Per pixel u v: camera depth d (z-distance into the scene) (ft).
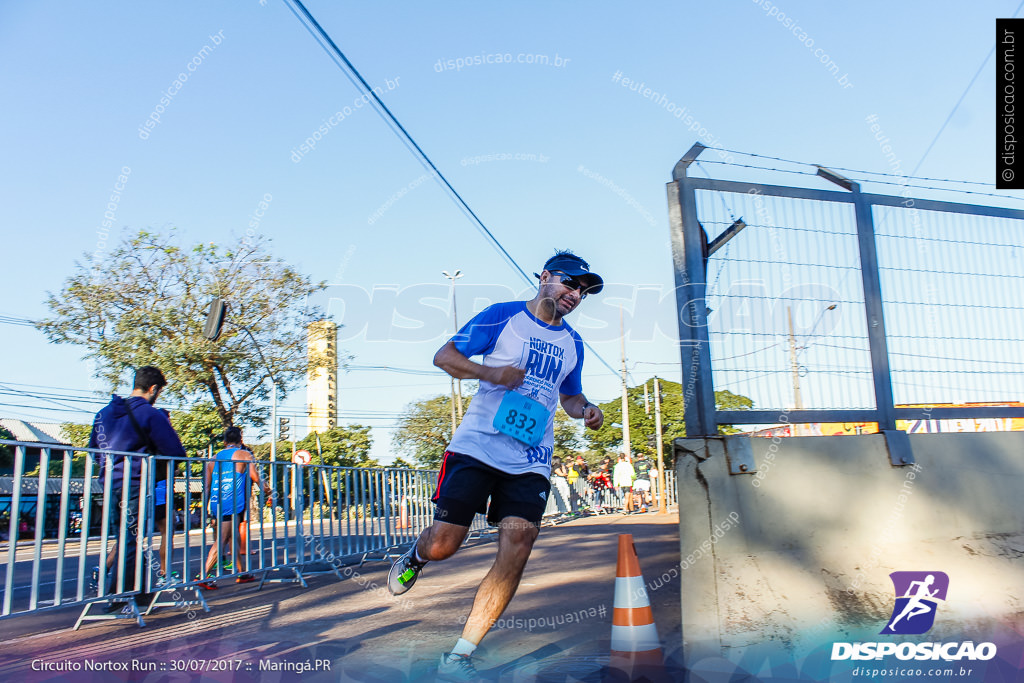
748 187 12.26
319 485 19.99
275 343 59.36
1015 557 11.10
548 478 9.73
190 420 57.57
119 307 56.59
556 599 12.53
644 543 20.81
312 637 10.71
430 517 27.43
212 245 57.93
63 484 11.99
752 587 9.93
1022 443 12.08
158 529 16.61
